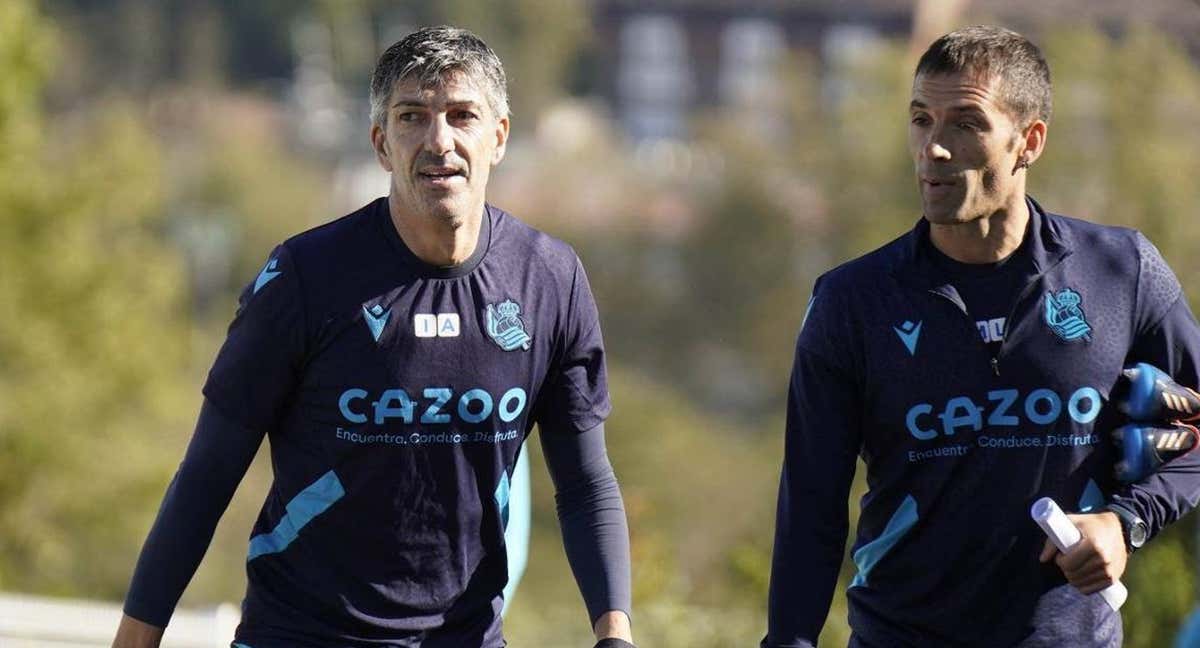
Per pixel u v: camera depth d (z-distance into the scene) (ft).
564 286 41.29
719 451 435.53
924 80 39.63
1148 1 357.61
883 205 551.59
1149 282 40.34
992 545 39.70
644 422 413.80
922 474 40.04
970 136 39.14
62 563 183.93
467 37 40.04
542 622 116.37
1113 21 353.31
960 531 39.86
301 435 40.42
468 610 40.98
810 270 616.39
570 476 42.60
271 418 40.70
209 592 268.21
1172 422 39.75
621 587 42.06
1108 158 338.54
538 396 41.83
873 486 41.04
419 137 39.19
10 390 185.78
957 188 39.19
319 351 39.88
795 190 610.24
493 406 40.24
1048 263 39.88
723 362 630.33
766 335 625.82
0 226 189.16
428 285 40.06
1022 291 39.68
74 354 190.49
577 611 118.42
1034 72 39.50
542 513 264.72
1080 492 39.88
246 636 41.11
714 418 588.09
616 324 651.66
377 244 40.22
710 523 392.47
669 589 109.09
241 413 40.40
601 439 42.70
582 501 42.60
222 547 281.74
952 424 39.68
